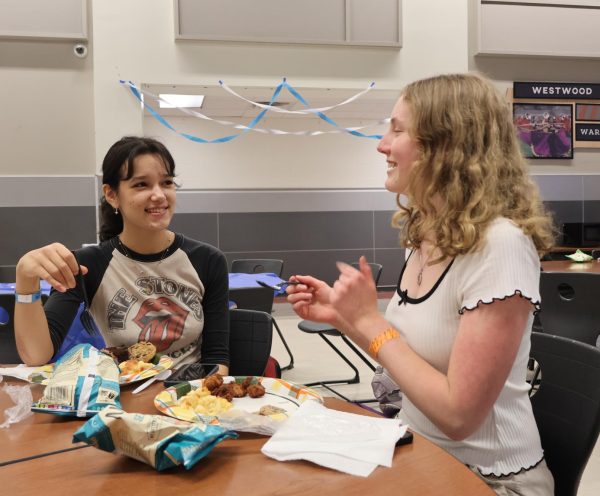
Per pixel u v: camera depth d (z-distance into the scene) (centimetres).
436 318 109
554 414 122
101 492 76
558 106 635
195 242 177
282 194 712
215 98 624
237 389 114
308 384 364
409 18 559
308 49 544
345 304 98
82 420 104
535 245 106
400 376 95
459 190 104
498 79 612
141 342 145
